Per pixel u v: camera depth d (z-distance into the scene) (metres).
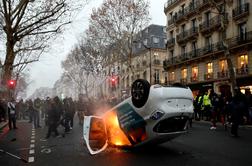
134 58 68.25
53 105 14.00
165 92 8.68
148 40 63.69
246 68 31.78
